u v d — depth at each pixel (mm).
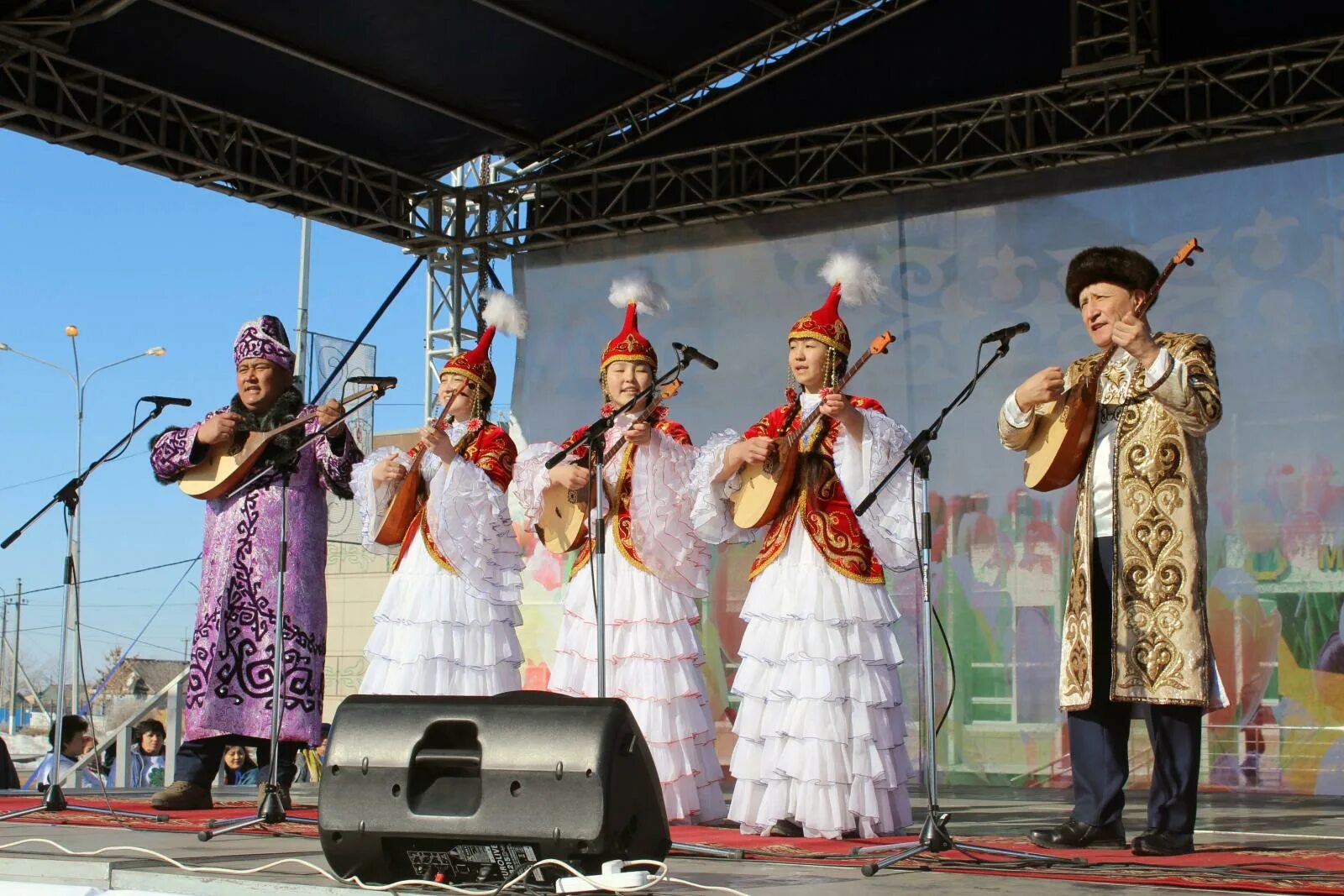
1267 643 8141
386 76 8938
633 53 9109
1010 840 4660
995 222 8914
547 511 5969
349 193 9656
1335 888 3305
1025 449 4543
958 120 8914
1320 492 8070
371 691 5730
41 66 8203
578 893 3096
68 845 4359
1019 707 8656
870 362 9164
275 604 5797
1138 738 8227
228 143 8977
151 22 8008
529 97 9422
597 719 3256
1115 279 4359
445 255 10172
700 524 5391
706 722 5695
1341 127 8164
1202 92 8328
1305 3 8109
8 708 29172
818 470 5281
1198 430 4129
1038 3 8656
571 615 5770
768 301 9453
